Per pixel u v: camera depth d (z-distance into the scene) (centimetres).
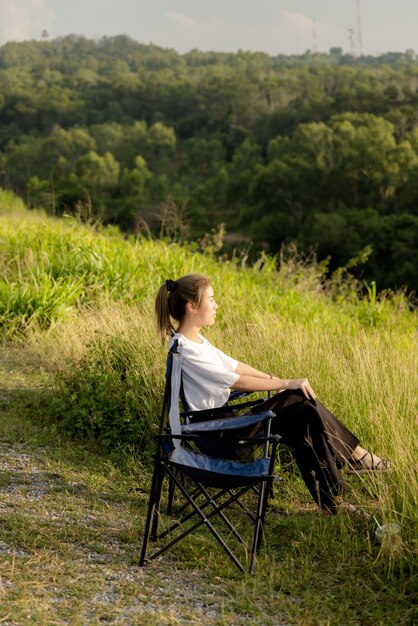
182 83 16750
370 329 955
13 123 15725
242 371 412
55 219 1329
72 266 948
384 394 525
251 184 8150
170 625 309
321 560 374
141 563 361
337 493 402
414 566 356
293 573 358
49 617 307
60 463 490
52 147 12062
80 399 557
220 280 1050
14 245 1009
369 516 402
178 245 1188
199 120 14825
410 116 9481
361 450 423
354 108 11550
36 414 581
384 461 422
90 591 331
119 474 482
